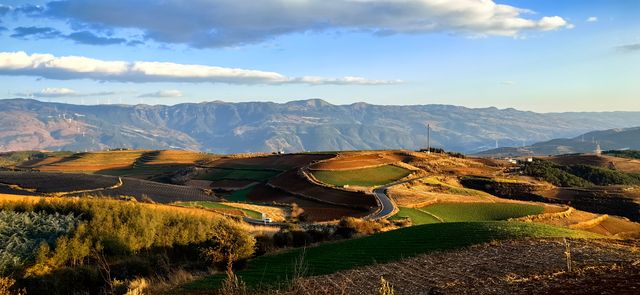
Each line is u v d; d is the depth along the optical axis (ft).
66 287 103.04
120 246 124.47
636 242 102.01
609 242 100.83
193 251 132.87
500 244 104.42
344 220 196.65
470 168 600.80
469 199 373.81
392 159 589.32
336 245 139.54
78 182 402.11
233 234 126.41
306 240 162.71
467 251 101.71
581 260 82.53
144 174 648.79
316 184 418.10
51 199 153.58
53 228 124.36
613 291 54.80
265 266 115.24
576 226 295.48
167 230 136.56
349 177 466.70
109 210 141.28
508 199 431.02
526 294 59.16
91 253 120.06
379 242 129.18
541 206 353.51
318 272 97.81
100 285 106.11
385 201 341.21
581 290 57.11
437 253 103.35
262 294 79.97
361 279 84.99
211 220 150.10
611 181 596.29
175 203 291.38
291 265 110.22
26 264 108.37
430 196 368.89
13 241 115.75
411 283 79.15
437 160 620.08
